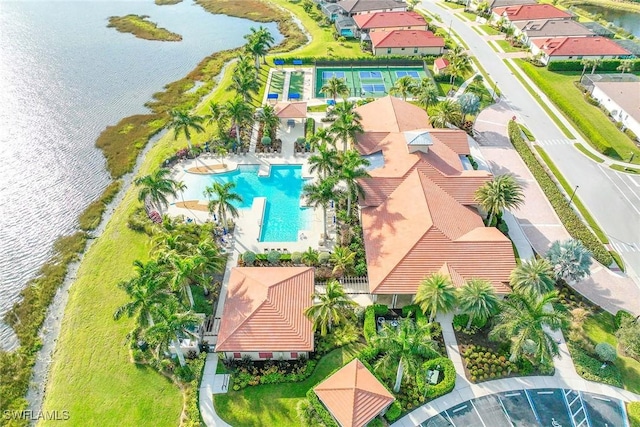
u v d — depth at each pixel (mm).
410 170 59844
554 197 62500
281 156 72938
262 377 42500
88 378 43719
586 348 44781
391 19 118062
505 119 82625
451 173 61531
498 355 43969
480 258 48750
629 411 40031
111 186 69688
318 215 61688
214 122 81562
